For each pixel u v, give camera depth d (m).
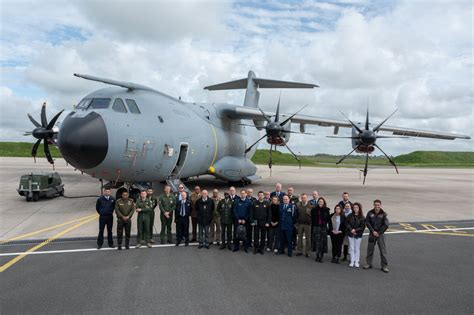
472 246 8.59
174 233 9.54
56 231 9.27
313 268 6.79
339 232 7.07
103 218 7.82
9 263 6.74
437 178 34.28
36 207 12.66
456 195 19.34
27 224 10.02
